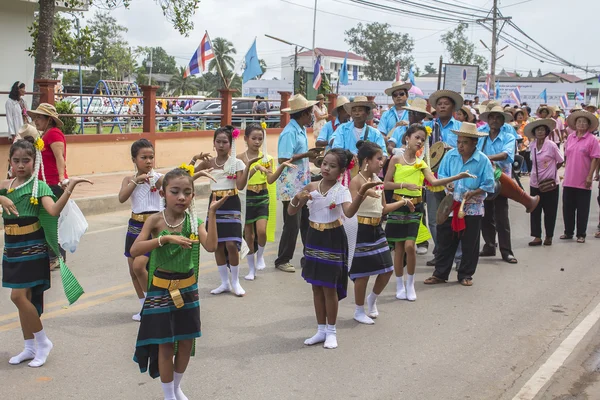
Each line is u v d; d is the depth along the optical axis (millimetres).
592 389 5102
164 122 18359
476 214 8023
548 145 10469
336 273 5730
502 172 9344
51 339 5965
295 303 7242
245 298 7395
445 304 7328
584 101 52062
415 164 7148
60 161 7961
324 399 4848
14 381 5047
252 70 18906
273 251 9883
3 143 13336
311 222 5805
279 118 22609
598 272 8945
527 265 9305
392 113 10117
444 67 28953
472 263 8141
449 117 9453
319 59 24719
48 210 5141
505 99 53812
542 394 5000
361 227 6406
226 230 7281
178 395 4656
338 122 10531
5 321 6422
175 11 16047
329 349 5859
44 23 14719
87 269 8445
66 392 4879
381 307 7199
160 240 4320
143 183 6340
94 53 57656
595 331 6461
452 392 5020
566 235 11328
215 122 21547
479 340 6180
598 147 10719
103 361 5477
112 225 11383
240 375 5250
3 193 5238
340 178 5812
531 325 6648
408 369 5453
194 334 4508
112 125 20328
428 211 9305
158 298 4395
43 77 14789
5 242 5254
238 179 7254
